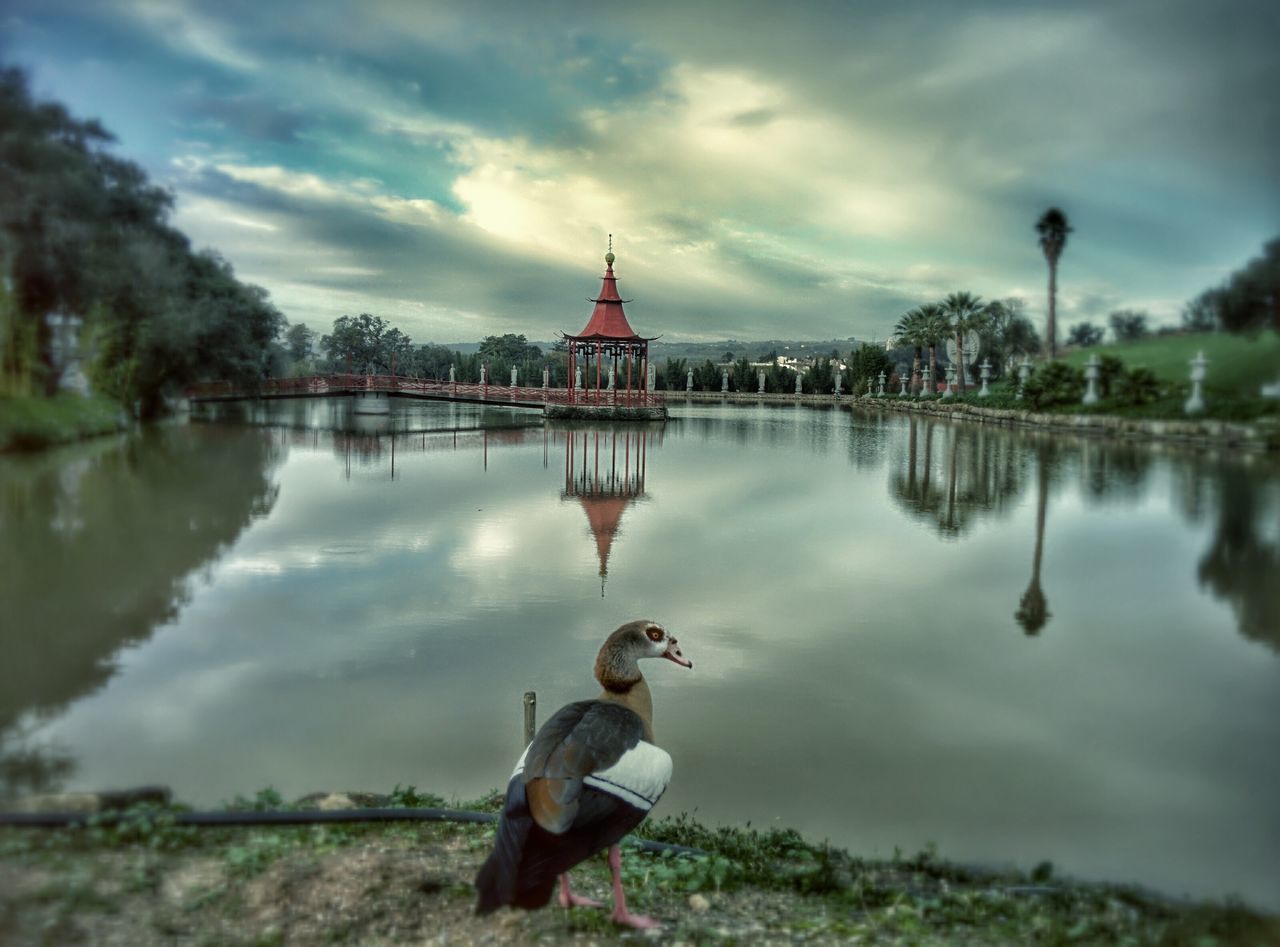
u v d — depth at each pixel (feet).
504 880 9.34
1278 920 11.77
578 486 86.84
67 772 14.23
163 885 10.30
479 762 23.35
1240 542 13.16
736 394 237.04
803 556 51.72
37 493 15.38
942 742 22.93
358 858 11.89
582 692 30.96
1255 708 15.01
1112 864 14.65
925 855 16.65
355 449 93.25
